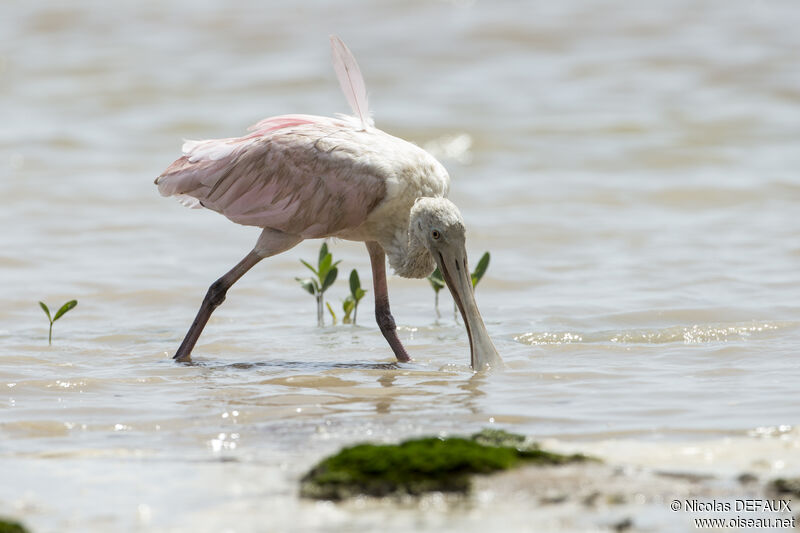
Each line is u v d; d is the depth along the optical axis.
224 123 28.06
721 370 10.70
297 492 6.93
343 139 12.20
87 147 25.73
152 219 19.83
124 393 10.15
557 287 15.34
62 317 14.02
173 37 37.97
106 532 6.35
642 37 36.59
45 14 41.12
